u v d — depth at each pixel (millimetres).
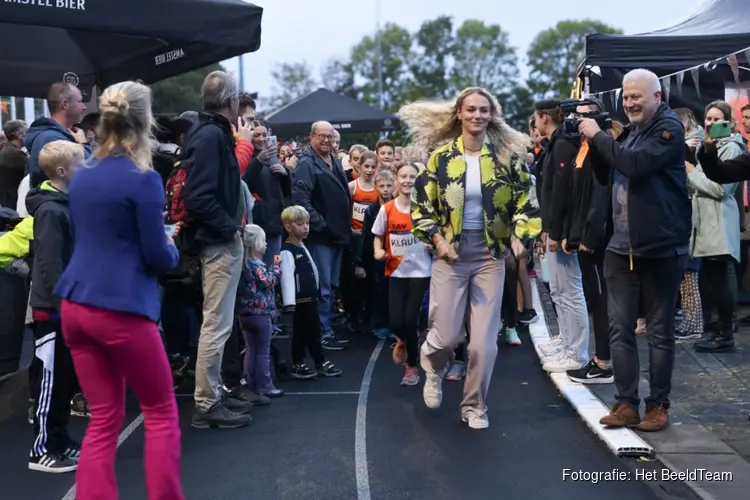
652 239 4824
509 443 5012
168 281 5469
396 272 6426
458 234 5125
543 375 6730
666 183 4844
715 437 4863
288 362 7375
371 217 8375
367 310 8875
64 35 8062
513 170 5109
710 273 7059
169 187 5223
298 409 5875
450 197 5105
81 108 5691
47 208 4562
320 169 8070
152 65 7680
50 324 4582
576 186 5895
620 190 5023
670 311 4992
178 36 5789
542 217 6336
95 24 5484
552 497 4145
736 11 9164
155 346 3562
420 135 5348
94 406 3578
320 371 6875
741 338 7652
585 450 4836
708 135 4723
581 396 5781
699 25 9055
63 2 5359
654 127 4781
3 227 6145
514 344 7922
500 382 6535
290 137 16797
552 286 6477
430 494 4230
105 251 3488
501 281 5246
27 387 6512
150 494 3598
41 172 5367
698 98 9492
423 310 8375
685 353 7078
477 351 5219
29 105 14828
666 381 5016
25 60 7977
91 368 3561
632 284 5043
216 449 4980
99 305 3422
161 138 6586
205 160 4980
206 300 5273
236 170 5199
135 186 3471
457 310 5242
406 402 6023
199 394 5383
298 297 6699
